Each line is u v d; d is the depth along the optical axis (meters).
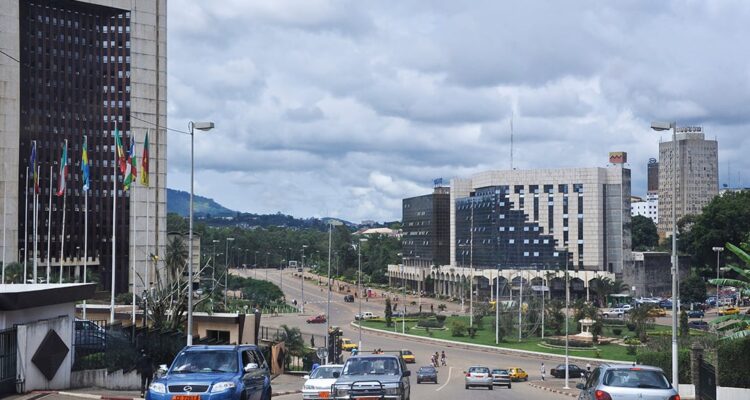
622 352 96.12
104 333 37.59
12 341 29.69
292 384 52.75
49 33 134.75
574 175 171.12
